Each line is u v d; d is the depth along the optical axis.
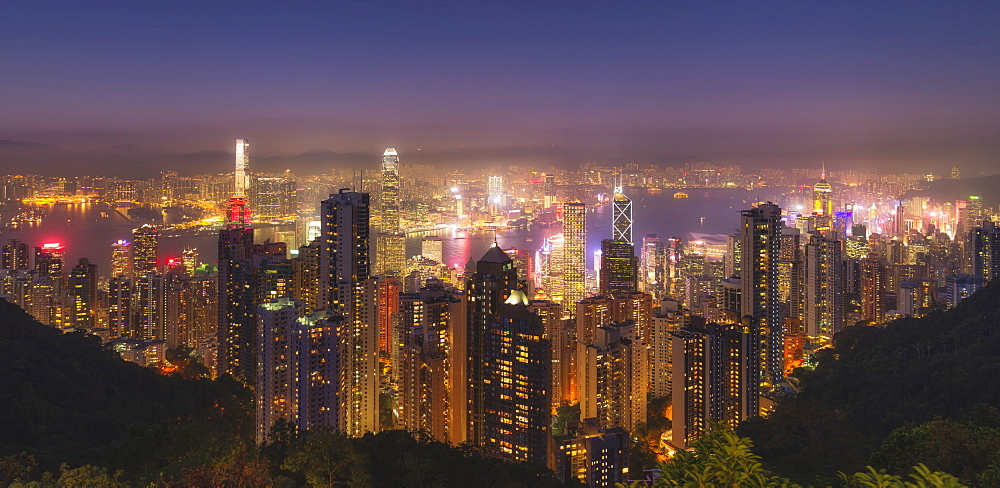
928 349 192.88
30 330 181.88
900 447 84.88
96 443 135.75
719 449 33.94
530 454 150.38
